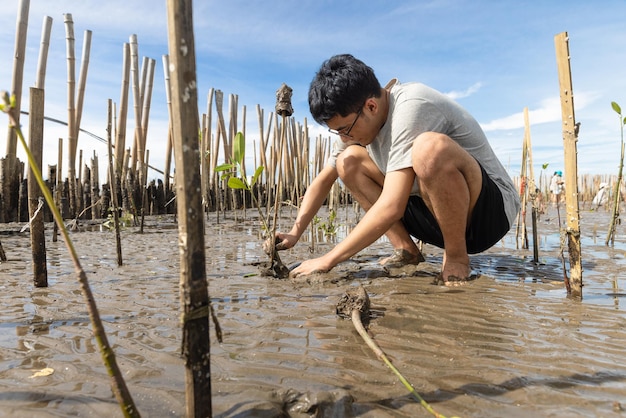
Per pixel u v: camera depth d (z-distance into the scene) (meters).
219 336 0.84
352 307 1.70
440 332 1.55
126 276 2.46
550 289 2.17
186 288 0.80
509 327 1.60
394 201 2.22
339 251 2.34
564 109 1.92
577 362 1.29
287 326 1.60
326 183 2.87
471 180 2.28
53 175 7.64
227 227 6.01
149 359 1.28
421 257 2.93
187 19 0.76
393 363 1.28
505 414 1.01
